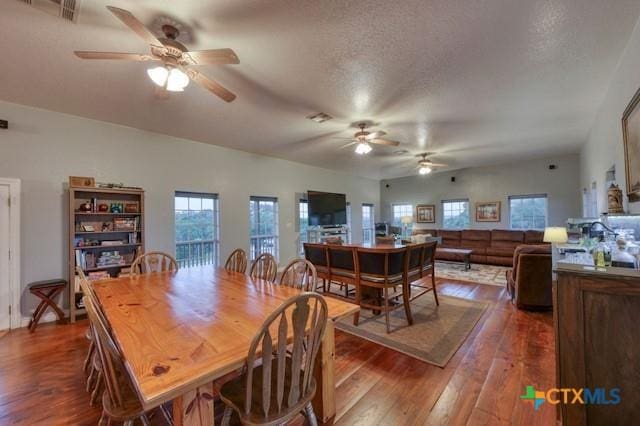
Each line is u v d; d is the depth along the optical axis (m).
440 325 3.11
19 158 3.21
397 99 3.13
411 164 7.02
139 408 1.25
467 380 2.07
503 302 3.90
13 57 2.26
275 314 1.12
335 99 3.12
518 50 2.24
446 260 7.18
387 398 1.88
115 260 3.70
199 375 1.00
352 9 1.77
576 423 1.34
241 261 3.18
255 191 5.72
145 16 1.80
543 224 6.73
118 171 3.92
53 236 3.41
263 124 3.92
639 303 1.24
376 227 8.69
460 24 1.92
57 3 1.68
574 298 1.35
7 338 2.88
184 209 4.72
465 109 3.43
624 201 2.51
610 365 1.29
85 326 3.19
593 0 1.73
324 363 1.65
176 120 3.75
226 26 1.92
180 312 1.62
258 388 1.39
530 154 6.18
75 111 3.43
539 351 2.49
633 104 2.09
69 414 1.76
